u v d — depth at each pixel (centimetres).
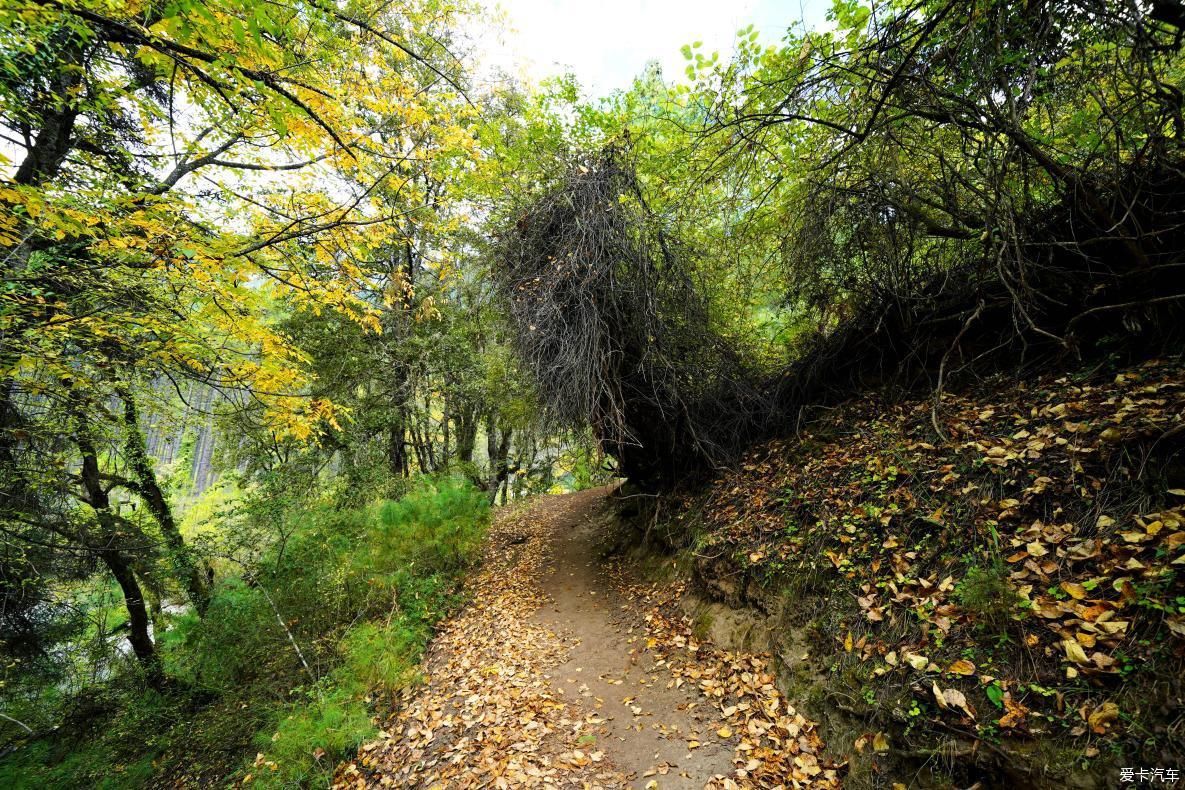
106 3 260
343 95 381
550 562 923
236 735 587
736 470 640
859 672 317
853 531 403
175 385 506
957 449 393
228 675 693
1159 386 311
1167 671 207
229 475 1130
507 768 365
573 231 621
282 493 838
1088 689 225
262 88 255
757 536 497
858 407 564
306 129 366
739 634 441
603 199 618
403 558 815
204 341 438
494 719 433
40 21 289
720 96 436
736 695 381
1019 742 229
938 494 374
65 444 578
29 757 625
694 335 659
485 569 930
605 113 674
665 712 395
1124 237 311
